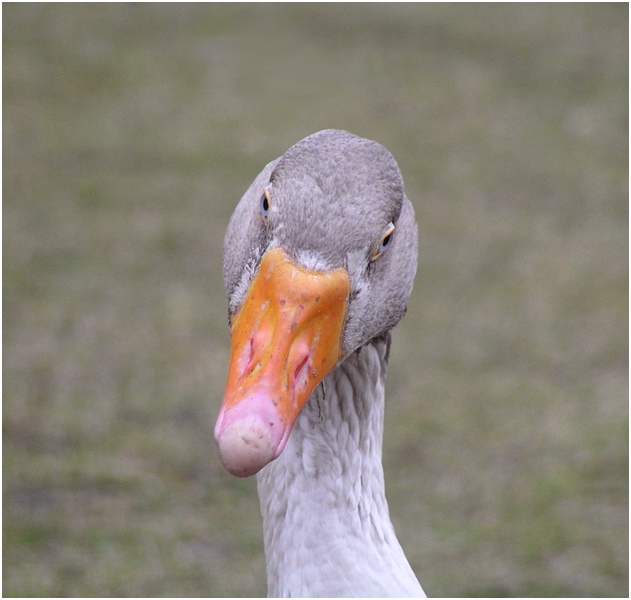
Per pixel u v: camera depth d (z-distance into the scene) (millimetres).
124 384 11641
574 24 29062
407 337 13023
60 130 20500
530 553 8953
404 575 4832
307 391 3850
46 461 10102
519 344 12875
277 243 4047
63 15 28359
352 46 26531
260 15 28938
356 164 4102
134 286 14180
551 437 10742
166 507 9547
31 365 11930
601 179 18688
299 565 4703
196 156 19344
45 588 8328
